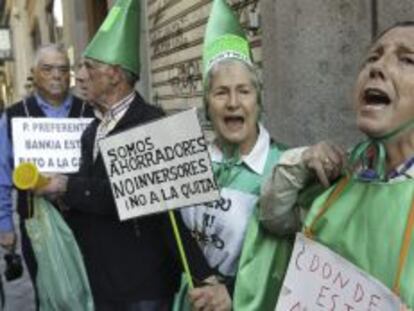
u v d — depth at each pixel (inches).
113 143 97.9
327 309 69.5
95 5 486.3
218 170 95.9
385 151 69.7
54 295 116.9
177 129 93.3
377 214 67.6
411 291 64.5
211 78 94.6
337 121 160.4
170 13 301.9
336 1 157.9
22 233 149.8
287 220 78.9
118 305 110.4
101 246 111.0
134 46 116.7
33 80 167.8
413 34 68.0
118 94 114.7
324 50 160.7
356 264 68.2
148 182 96.6
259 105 95.5
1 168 164.7
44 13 713.0
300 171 75.4
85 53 117.1
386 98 67.9
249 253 83.2
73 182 112.1
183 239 99.2
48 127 149.9
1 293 190.1
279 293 77.2
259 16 195.2
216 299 92.8
